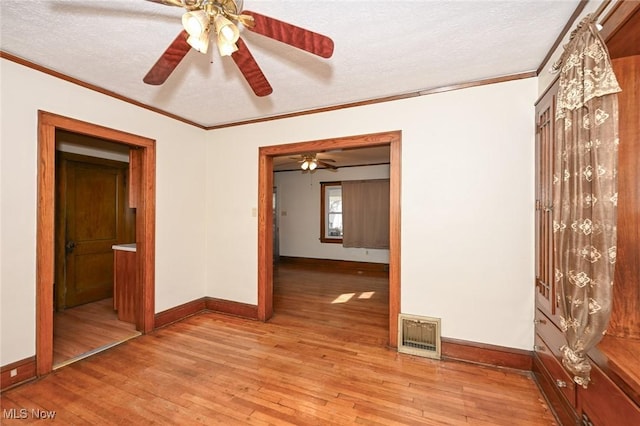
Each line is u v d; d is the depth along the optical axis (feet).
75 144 12.55
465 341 8.03
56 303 11.94
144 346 8.75
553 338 6.05
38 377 6.99
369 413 5.90
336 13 5.22
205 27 4.10
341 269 21.89
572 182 4.69
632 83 4.77
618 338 4.88
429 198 8.45
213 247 11.92
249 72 5.49
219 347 8.72
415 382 6.97
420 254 8.54
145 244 9.69
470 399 6.34
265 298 10.97
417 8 5.12
